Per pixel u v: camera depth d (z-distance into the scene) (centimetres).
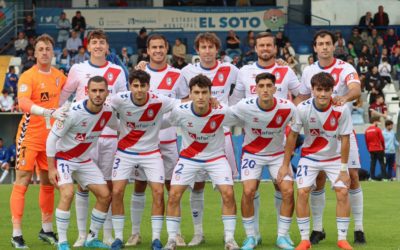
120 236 1167
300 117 1141
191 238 1290
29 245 1217
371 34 3531
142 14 3725
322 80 1119
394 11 3775
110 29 3712
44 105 1218
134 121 1155
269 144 1165
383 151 2541
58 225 1131
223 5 3762
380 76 3238
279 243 1156
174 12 3734
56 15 3709
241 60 3247
